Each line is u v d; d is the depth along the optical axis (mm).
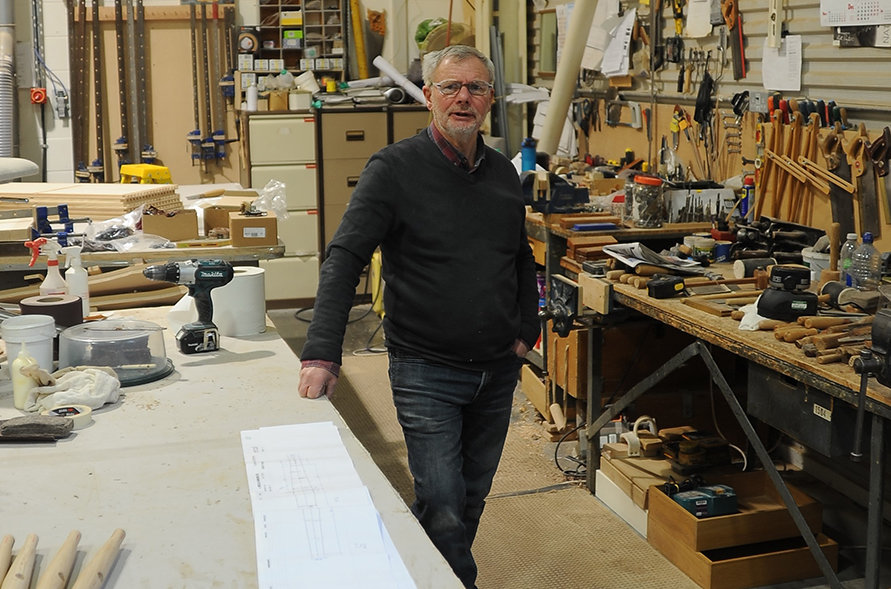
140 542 1427
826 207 3457
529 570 3012
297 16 6539
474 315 2301
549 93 5875
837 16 3355
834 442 2258
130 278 3195
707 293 3055
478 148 2373
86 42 6477
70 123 6586
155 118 6645
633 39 4926
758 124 3742
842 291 2725
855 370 2068
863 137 3242
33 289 3273
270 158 6082
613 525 3309
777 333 2488
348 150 6156
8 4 6223
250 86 6219
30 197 4012
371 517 1492
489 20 6145
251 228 3354
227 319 2609
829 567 2371
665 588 2889
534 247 4242
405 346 2348
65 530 1465
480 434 2490
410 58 6914
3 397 2084
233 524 1484
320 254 6270
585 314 3406
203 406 2037
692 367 3857
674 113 4508
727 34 4086
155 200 4164
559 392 4070
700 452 3270
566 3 5621
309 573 1325
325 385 2127
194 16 6527
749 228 3465
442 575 1328
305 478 1649
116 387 2068
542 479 3703
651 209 3828
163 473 1680
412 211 2275
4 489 1609
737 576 2850
